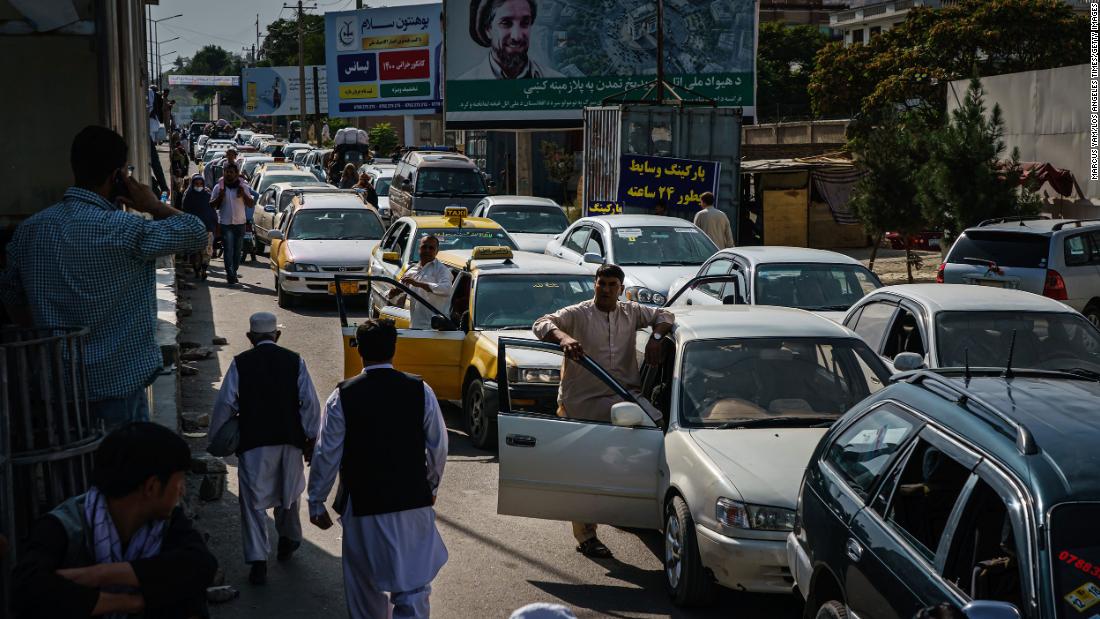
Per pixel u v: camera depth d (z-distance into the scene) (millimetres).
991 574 3867
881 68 42125
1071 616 3389
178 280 20969
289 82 100812
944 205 19953
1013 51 39594
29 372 4969
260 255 25891
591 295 11188
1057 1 39562
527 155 39750
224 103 138500
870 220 21188
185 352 13797
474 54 34969
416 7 57688
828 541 4789
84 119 8125
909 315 9016
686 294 13727
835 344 7375
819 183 27141
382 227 19922
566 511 6906
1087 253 13742
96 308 5000
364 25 59656
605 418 7594
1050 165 23875
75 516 3240
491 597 6602
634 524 6922
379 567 5305
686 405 6930
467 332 10680
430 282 11594
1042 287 13477
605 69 34188
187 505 8164
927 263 24766
